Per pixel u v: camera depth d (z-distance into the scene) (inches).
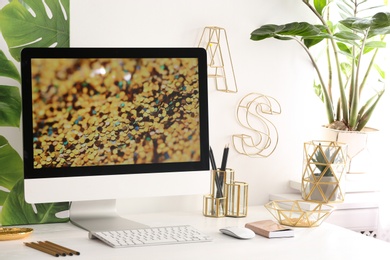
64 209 106.2
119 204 111.3
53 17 106.0
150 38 111.7
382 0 127.5
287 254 91.4
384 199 117.9
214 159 115.3
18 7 104.0
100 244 93.8
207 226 103.8
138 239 94.3
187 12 113.6
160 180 101.3
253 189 119.6
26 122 96.6
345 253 92.4
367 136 120.3
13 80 104.1
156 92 101.1
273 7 119.0
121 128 99.8
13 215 104.4
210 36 114.9
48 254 89.4
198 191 102.7
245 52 117.6
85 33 108.1
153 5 111.6
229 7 116.0
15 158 104.7
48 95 97.3
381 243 96.9
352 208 116.0
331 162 108.8
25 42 104.6
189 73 102.3
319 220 107.7
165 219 107.8
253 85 118.4
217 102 116.4
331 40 120.9
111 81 99.4
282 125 121.0
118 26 109.7
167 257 89.0
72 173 98.0
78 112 98.3
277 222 106.0
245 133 118.4
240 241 96.3
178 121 101.9
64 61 97.9
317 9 120.3
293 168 122.0
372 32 114.9
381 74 126.4
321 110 123.5
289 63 120.7
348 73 125.4
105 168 99.2
